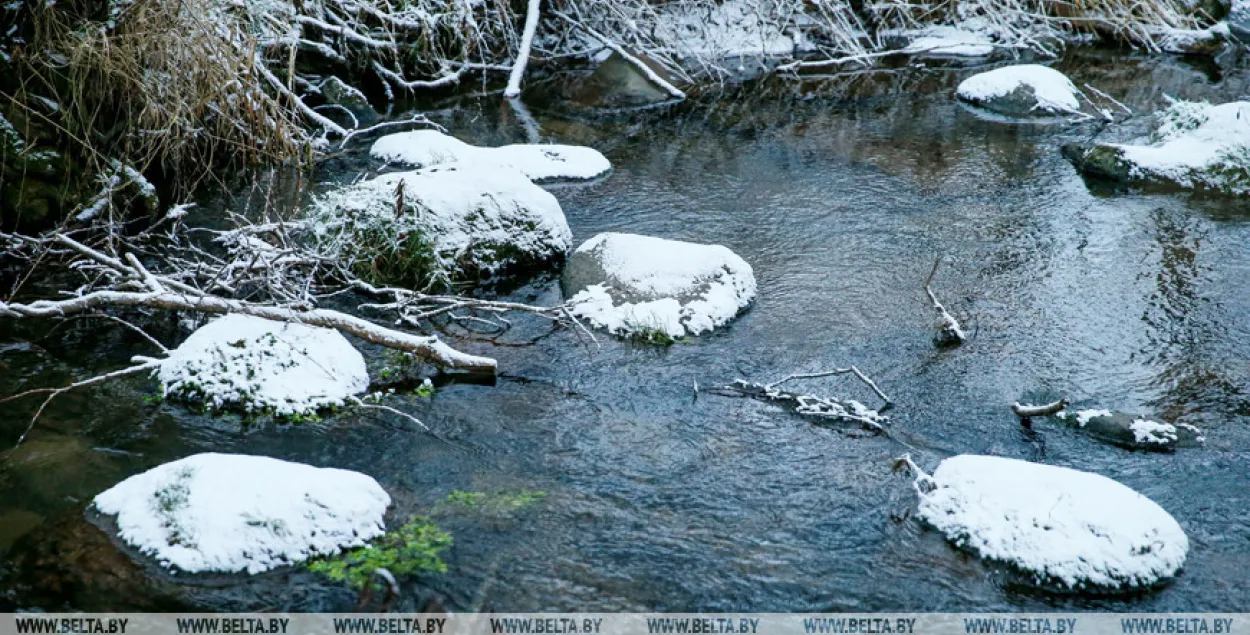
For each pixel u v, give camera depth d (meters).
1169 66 12.02
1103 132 9.49
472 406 4.98
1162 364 5.43
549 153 8.45
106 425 4.71
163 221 6.90
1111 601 3.70
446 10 10.80
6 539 3.88
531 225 6.56
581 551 3.93
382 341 5.25
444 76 10.80
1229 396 5.12
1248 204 7.79
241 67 7.91
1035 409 4.87
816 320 5.91
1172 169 8.11
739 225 7.34
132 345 5.48
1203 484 4.41
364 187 6.38
